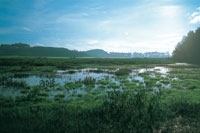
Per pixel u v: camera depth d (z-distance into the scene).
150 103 4.85
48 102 6.77
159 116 4.57
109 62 44.09
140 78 15.12
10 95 7.76
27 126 3.77
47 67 25.08
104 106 4.92
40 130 3.60
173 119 4.57
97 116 4.65
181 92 8.93
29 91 8.62
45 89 9.36
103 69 24.83
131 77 15.72
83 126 3.89
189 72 20.42
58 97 7.57
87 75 16.83
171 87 10.80
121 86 10.94
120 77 15.34
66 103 6.53
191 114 4.86
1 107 5.80
